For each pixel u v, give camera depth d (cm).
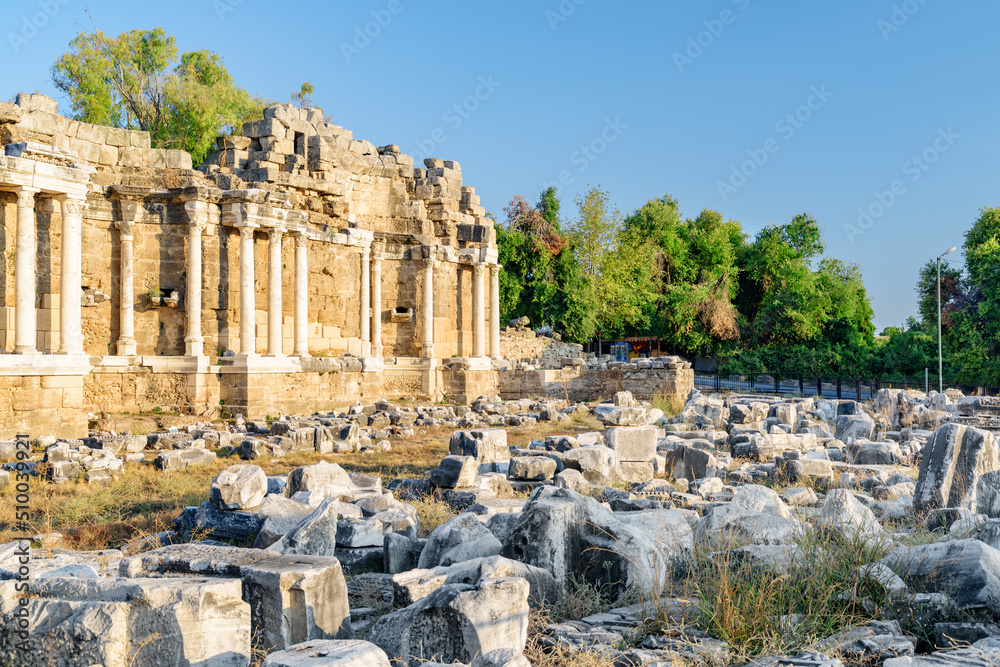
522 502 1098
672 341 6481
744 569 698
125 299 2408
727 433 2111
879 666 551
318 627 610
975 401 2409
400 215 3328
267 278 2675
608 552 760
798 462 1418
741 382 5412
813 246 7931
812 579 678
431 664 511
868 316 7412
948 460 1069
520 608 596
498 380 3659
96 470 1467
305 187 2766
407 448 2038
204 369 2447
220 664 561
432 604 577
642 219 7644
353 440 1997
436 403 3272
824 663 531
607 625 659
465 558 798
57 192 2014
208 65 4934
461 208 3619
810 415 2575
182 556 668
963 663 530
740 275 7812
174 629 546
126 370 2372
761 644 589
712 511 884
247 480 1061
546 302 5747
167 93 4600
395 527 955
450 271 3475
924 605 634
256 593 609
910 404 2622
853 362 5978
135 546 941
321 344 2917
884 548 750
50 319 2186
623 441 1609
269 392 2538
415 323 3319
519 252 5762
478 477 1338
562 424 2669
